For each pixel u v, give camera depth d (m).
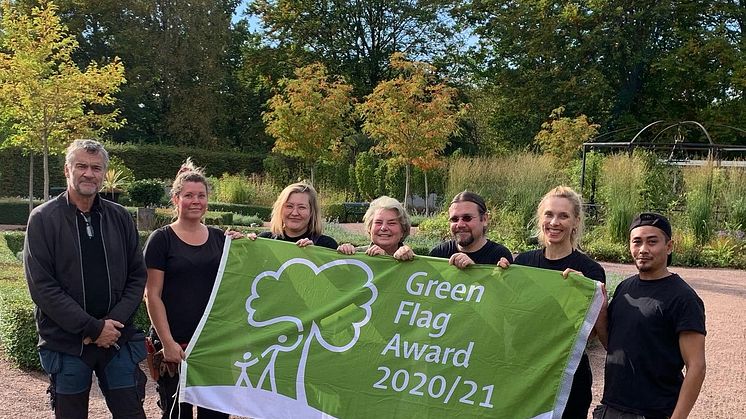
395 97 21.95
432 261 4.03
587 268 3.76
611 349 3.24
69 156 3.58
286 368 3.97
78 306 3.49
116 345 3.65
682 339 3.03
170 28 37.72
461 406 3.68
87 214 3.66
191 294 4.03
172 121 37.59
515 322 3.71
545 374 3.58
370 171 29.83
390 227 4.38
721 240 15.23
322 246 4.42
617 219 15.59
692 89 32.97
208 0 38.22
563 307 3.64
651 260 3.17
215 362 4.01
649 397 3.09
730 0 32.84
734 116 30.47
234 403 3.95
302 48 41.41
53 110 16.59
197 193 4.03
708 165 16.45
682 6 32.00
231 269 4.18
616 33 32.06
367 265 4.13
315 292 4.12
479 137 40.78
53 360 3.55
